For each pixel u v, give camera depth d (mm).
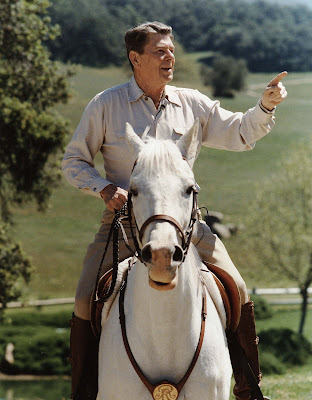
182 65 49281
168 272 2307
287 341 17781
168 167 2557
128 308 2902
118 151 3365
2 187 14836
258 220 22500
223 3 61375
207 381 2799
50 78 14336
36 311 24531
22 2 13961
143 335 2766
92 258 3404
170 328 2711
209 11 59188
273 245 22281
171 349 2740
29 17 14031
